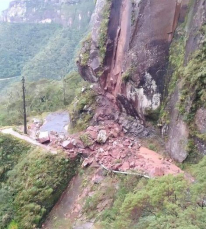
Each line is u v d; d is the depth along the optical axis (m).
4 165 22.23
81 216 18.16
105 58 26.25
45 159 21.28
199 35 17.89
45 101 42.41
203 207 9.87
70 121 29.69
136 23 22.48
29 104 42.31
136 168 18.73
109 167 19.75
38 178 20.38
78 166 21.70
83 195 19.48
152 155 20.53
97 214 17.44
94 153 21.86
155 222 9.86
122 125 24.34
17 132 26.72
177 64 20.19
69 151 22.11
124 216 11.80
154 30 21.52
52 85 46.88
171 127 19.95
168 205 10.28
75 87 43.81
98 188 19.12
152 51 21.62
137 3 22.36
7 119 36.03
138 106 22.84
